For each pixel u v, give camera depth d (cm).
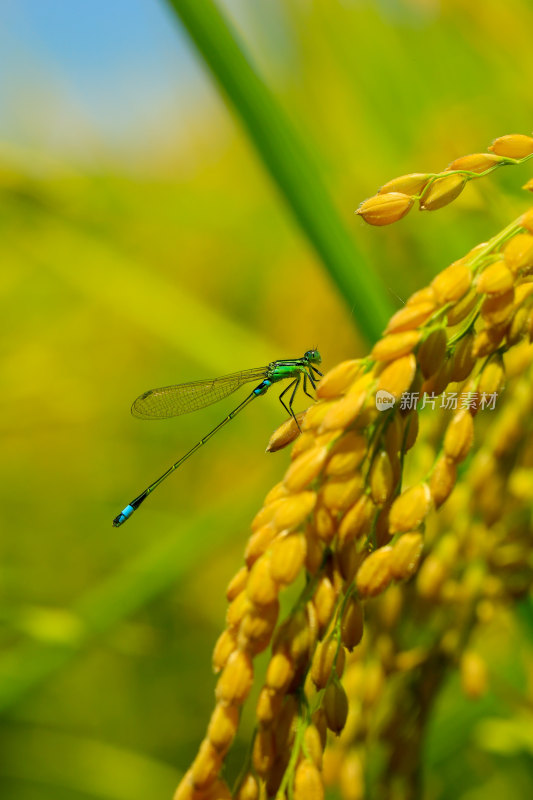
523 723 50
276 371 68
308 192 44
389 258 64
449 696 57
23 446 88
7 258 91
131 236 90
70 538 83
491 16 64
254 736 36
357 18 67
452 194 36
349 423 35
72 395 90
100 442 89
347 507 35
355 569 36
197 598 82
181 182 95
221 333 76
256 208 90
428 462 40
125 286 77
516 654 57
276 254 89
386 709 42
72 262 78
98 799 75
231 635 36
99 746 76
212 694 82
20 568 79
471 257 35
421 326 35
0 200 79
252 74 44
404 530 35
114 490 86
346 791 41
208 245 92
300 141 44
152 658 82
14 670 60
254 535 35
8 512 83
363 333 45
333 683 36
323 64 69
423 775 43
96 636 61
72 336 93
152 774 75
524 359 39
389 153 66
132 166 94
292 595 69
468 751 63
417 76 66
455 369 35
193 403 75
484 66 65
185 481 88
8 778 75
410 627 41
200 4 44
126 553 83
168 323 76
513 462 40
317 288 83
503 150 36
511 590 41
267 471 73
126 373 92
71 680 80
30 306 93
